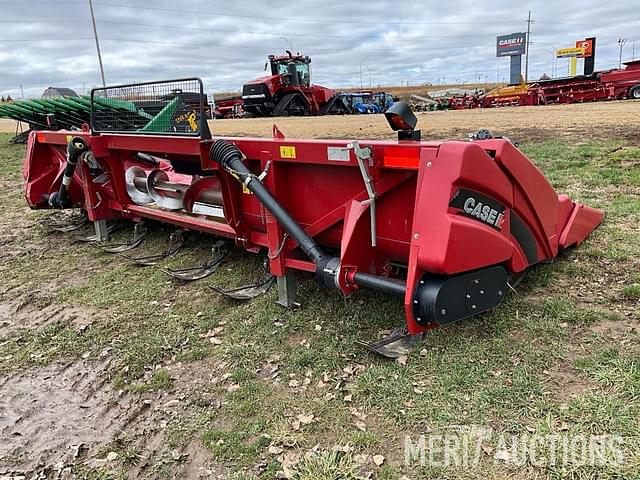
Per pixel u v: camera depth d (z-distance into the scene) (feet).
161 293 14.82
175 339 12.16
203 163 12.95
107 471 8.40
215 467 8.20
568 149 28.04
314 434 8.62
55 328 13.37
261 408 9.39
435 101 126.72
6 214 26.37
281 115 89.61
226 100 106.52
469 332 10.72
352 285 10.44
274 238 12.48
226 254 16.62
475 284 9.37
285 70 90.33
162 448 8.77
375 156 10.00
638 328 10.37
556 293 12.01
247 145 12.69
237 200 13.76
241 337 11.88
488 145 9.57
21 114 46.06
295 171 12.32
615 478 7.06
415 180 10.01
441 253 8.61
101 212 19.88
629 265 12.95
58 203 20.65
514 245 10.42
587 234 14.46
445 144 8.87
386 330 11.36
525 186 10.16
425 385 9.35
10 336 13.24
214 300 13.96
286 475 7.82
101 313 14.01
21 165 44.34
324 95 95.66
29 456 8.95
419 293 9.03
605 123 39.91
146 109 16.29
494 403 8.68
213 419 9.30
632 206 17.06
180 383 10.50
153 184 18.10
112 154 18.03
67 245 20.36
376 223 10.93
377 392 9.33
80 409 10.09
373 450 8.12
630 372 8.98
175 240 18.39
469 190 8.99
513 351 9.98
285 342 11.46
